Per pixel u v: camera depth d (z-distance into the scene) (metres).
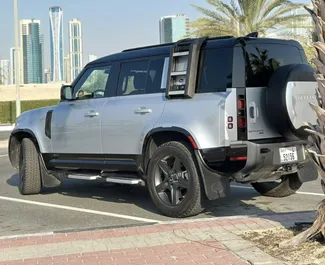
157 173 7.10
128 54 7.85
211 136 6.48
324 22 4.68
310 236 5.05
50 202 8.64
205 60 6.75
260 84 6.63
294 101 6.39
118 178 7.73
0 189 10.13
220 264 4.76
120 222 7.00
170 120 6.86
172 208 6.91
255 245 5.26
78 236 5.96
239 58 6.52
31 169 9.12
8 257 5.22
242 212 7.39
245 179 6.70
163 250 5.27
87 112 8.11
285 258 4.80
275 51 7.03
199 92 6.73
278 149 6.57
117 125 7.61
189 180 6.69
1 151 19.38
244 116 6.43
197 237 5.67
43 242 5.75
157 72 7.33
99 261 5.01
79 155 8.30
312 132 4.86
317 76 4.78
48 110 8.95
